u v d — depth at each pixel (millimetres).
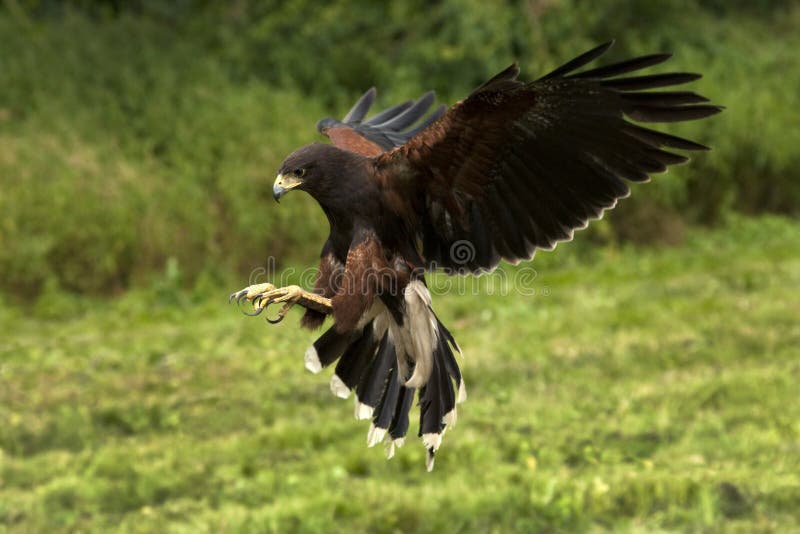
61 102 21312
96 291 18406
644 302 16438
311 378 12945
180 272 18562
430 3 25391
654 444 10594
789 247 21359
